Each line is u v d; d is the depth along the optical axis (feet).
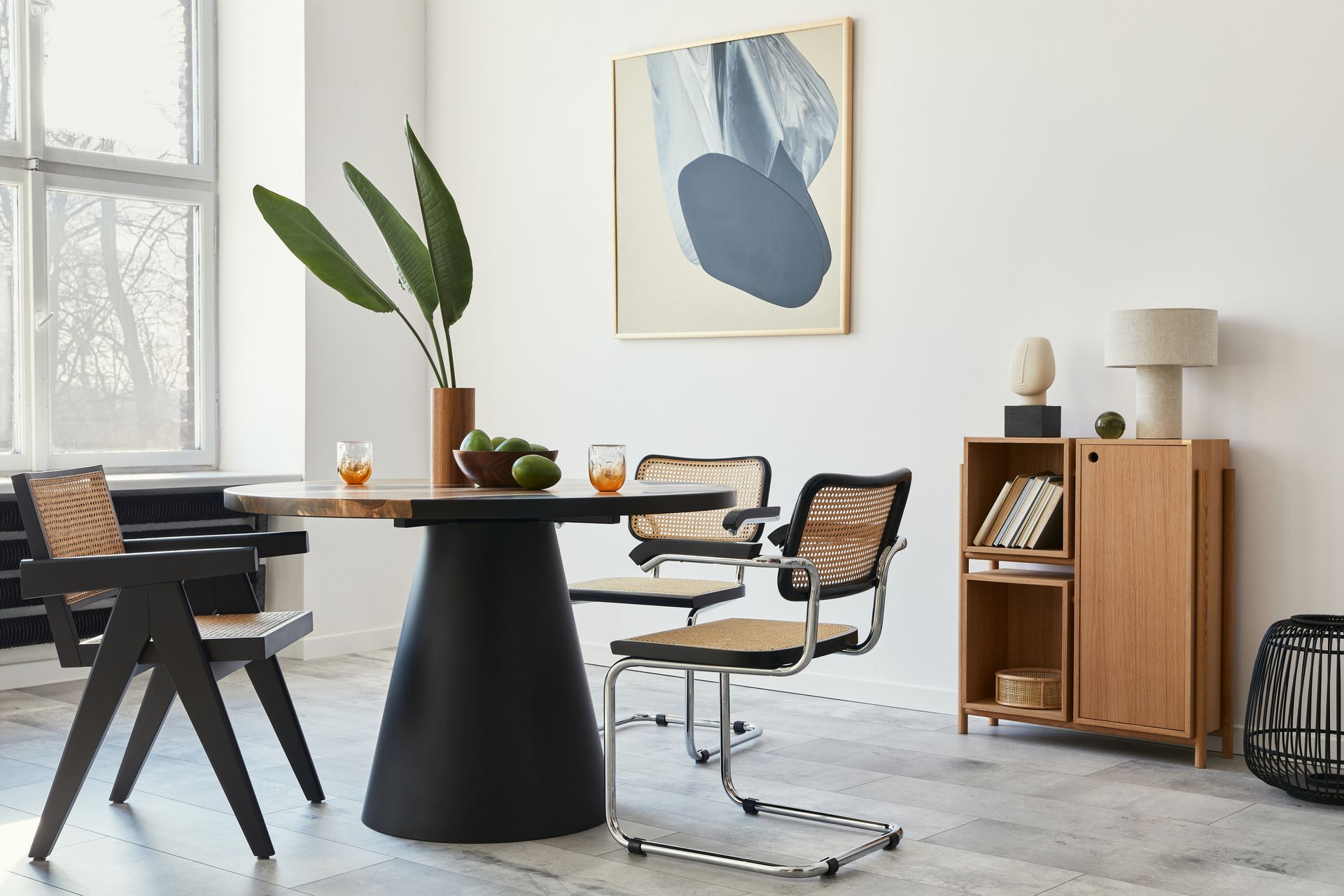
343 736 11.77
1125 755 11.31
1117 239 12.16
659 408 15.35
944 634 13.17
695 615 10.63
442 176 17.31
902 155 13.41
